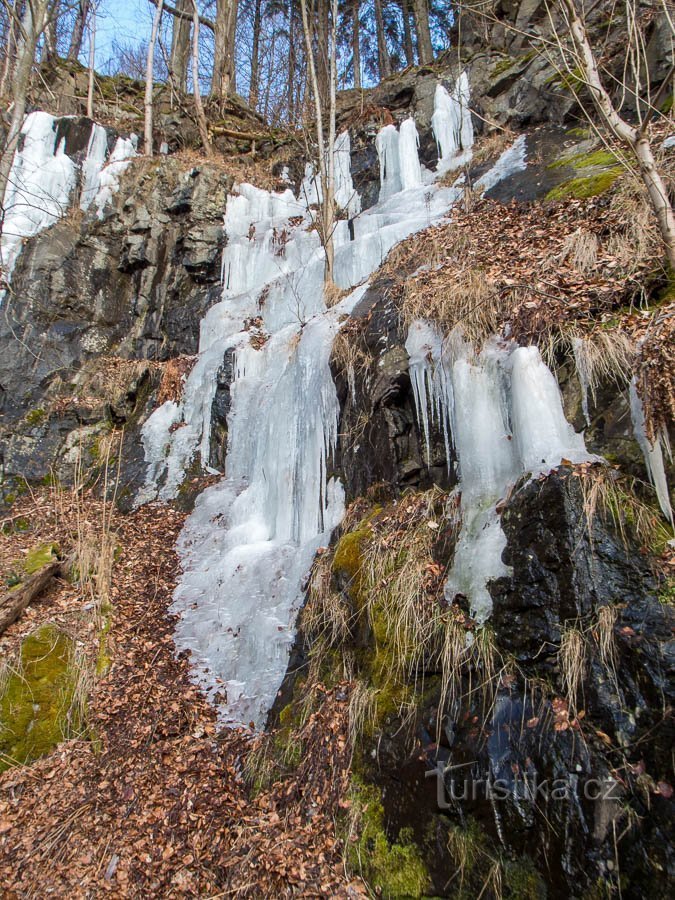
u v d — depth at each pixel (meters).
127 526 7.23
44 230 10.12
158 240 10.59
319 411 5.85
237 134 13.78
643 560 2.84
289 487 6.03
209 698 4.64
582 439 3.57
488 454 3.94
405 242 7.31
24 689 4.34
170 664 5.01
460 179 9.00
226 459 7.84
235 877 3.08
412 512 4.25
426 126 10.69
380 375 5.11
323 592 4.38
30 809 3.61
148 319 10.13
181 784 3.75
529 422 3.69
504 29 10.69
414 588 3.63
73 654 4.77
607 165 6.42
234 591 5.47
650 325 3.50
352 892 2.88
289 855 3.10
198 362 9.11
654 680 2.49
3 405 8.65
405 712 3.30
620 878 2.25
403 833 2.96
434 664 3.30
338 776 3.38
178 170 11.41
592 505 3.05
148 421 8.84
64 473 8.38
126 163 11.26
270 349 8.16
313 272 9.01
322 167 9.16
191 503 7.54
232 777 3.81
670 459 3.06
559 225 5.66
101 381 9.23
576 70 8.59
